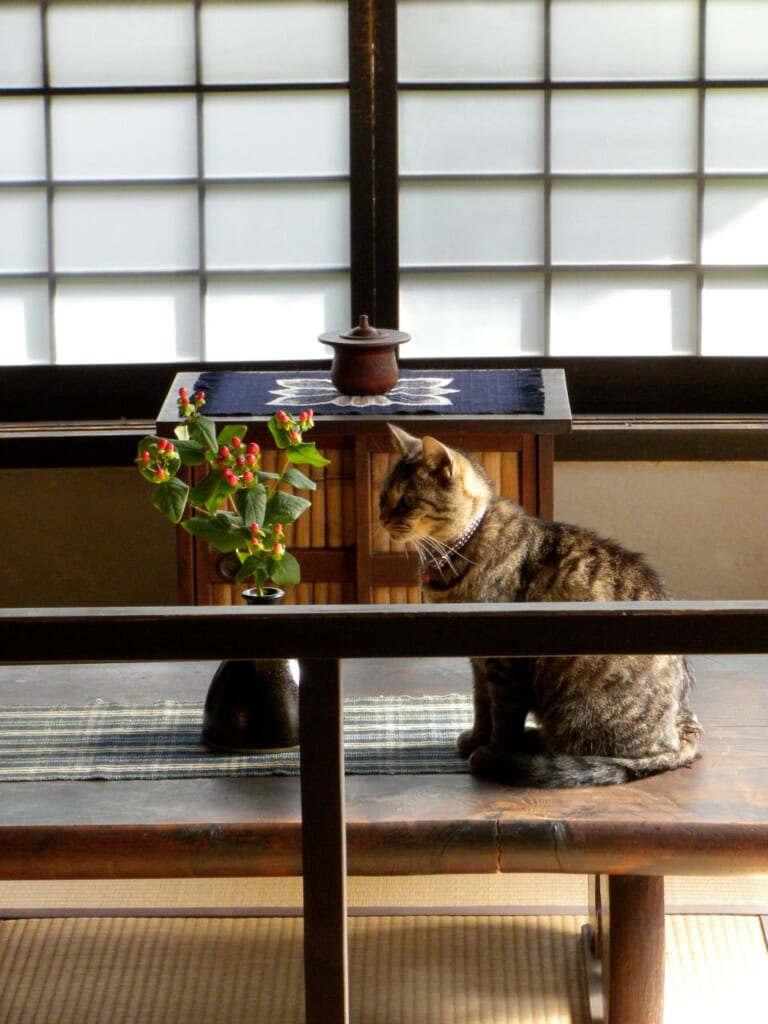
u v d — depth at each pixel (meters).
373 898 2.44
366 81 3.54
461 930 2.29
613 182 3.62
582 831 1.68
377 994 2.12
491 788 1.78
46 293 3.69
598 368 3.66
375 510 2.96
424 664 2.26
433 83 3.56
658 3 3.52
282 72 3.58
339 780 1.48
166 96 3.59
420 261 3.67
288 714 1.90
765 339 3.70
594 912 2.19
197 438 1.89
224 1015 2.07
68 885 2.50
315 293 3.70
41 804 1.75
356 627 1.37
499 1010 2.08
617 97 3.57
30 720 2.03
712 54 3.55
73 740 1.96
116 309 3.71
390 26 3.51
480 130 3.59
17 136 3.61
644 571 2.05
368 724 2.01
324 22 3.55
